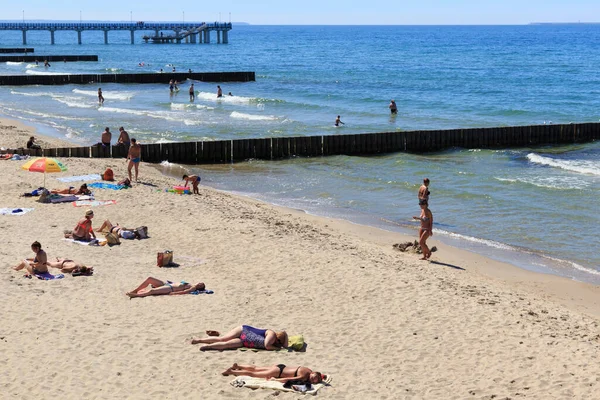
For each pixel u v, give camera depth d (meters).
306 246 21.44
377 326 15.46
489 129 44.94
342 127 52.66
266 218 25.30
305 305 16.59
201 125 52.72
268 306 16.45
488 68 113.38
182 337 14.43
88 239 20.91
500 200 30.47
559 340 14.96
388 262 20.58
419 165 38.59
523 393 12.55
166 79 87.50
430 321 15.80
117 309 15.81
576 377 13.16
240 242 21.52
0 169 30.84
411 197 31.48
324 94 76.25
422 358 13.93
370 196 31.78
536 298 18.78
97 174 30.58
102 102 64.94
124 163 36.09
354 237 24.38
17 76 81.94
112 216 23.98
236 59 140.75
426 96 74.81
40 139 43.03
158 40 195.75
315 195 32.06
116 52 155.50
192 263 19.45
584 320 16.83
